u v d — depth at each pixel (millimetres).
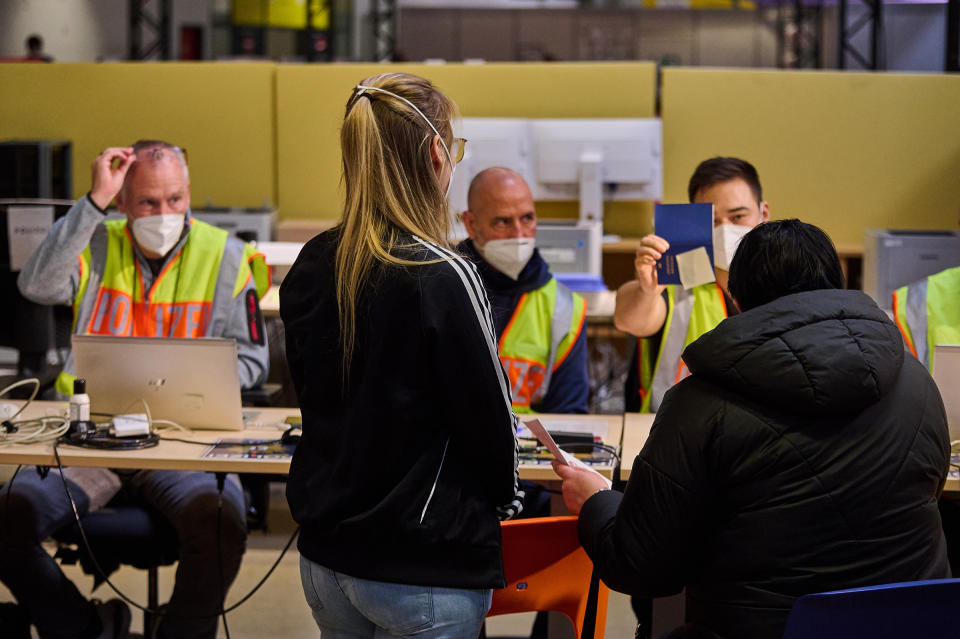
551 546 2039
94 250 3057
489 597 1665
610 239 5711
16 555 2600
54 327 3986
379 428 1579
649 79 5762
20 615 2705
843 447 1577
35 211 3744
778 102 5750
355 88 1681
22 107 5836
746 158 5801
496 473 1620
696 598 1710
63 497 2648
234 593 3471
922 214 5773
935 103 5688
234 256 3086
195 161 5883
